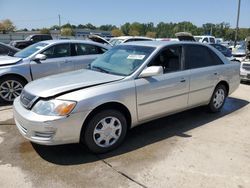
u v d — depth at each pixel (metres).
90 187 3.19
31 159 3.81
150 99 4.32
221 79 5.64
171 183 3.26
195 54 5.19
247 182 3.29
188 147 4.19
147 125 5.11
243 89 8.67
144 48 4.70
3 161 3.75
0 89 6.49
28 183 3.25
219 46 14.65
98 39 15.75
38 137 3.59
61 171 3.51
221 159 3.82
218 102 5.79
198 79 5.06
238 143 4.35
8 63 6.60
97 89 3.80
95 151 3.88
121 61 4.61
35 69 6.84
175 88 4.65
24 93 4.03
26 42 21.25
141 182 3.28
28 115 3.63
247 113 5.94
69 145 4.21
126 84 4.05
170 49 4.78
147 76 4.23
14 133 4.70
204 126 5.09
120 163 3.71
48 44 7.21
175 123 5.22
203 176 3.40
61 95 3.64
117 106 4.04
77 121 3.60
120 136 4.08
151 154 3.96
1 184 3.23
